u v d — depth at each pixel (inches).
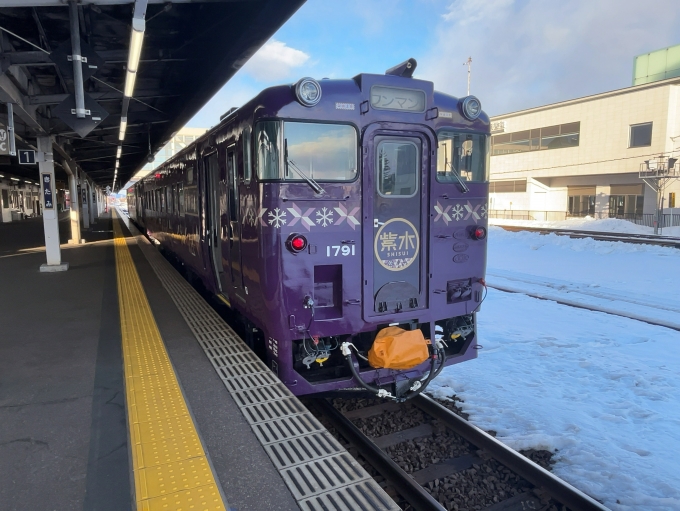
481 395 224.7
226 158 218.4
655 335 305.4
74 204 687.1
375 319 181.2
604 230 1002.7
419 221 189.0
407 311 188.1
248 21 259.1
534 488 154.9
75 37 211.3
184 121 488.7
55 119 440.5
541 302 406.0
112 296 328.8
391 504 103.0
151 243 706.8
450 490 155.3
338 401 217.6
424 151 187.0
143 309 283.0
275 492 107.3
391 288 183.9
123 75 379.6
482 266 207.5
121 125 432.5
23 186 1678.2
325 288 175.5
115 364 198.8
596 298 414.9
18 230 1037.2
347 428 184.9
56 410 156.6
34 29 297.0
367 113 175.0
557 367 256.8
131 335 227.1
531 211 1409.9
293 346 180.5
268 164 165.6
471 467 168.7
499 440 181.9
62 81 358.0
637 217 1149.1
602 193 1252.5
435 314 194.5
